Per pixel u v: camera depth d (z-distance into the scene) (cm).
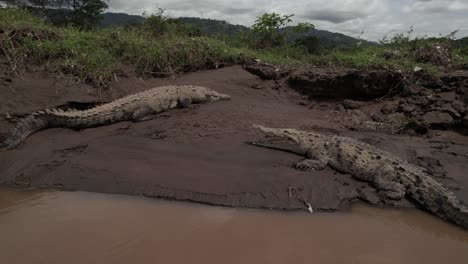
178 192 647
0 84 933
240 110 1031
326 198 649
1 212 589
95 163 724
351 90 1184
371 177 707
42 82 993
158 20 1572
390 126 1011
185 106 1027
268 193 647
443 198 620
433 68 1172
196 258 473
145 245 500
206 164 732
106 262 461
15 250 484
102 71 1066
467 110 988
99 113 895
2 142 816
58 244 498
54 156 749
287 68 1352
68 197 641
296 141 810
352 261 485
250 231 548
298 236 541
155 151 777
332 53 1507
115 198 639
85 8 2159
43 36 1145
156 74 1241
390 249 521
